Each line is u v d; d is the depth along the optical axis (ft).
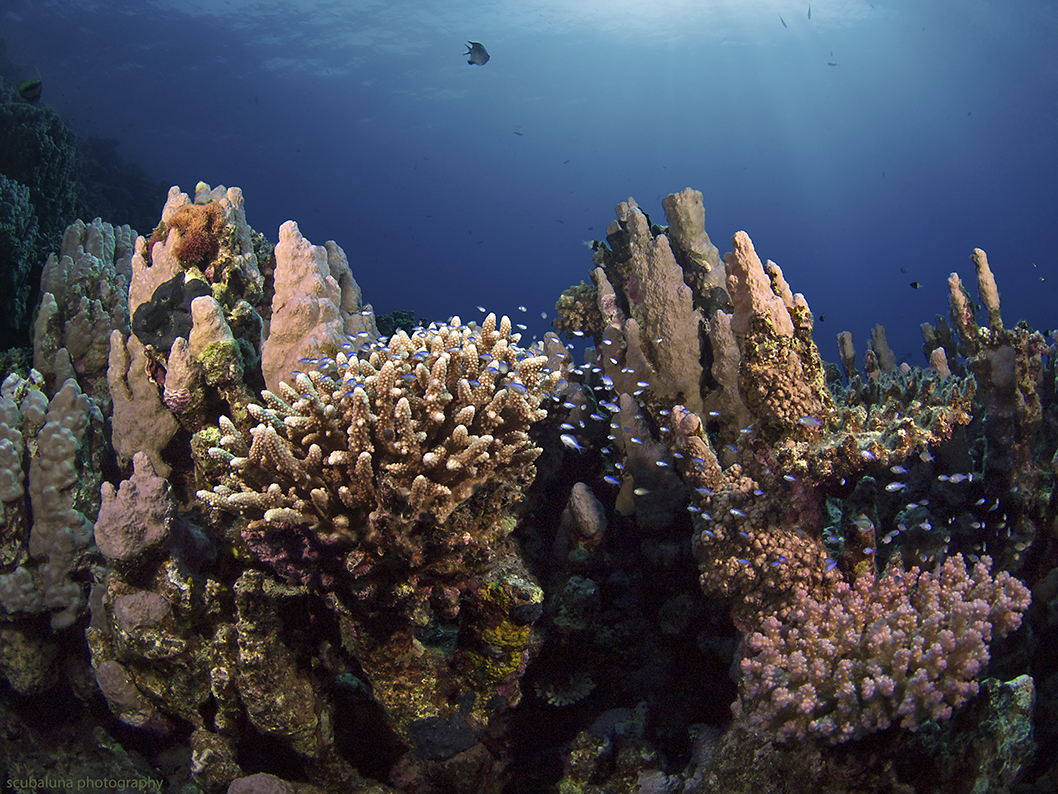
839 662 3.04
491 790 3.87
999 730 3.06
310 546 3.15
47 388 4.86
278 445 3.01
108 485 3.61
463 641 3.55
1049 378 4.67
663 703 4.02
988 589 3.17
